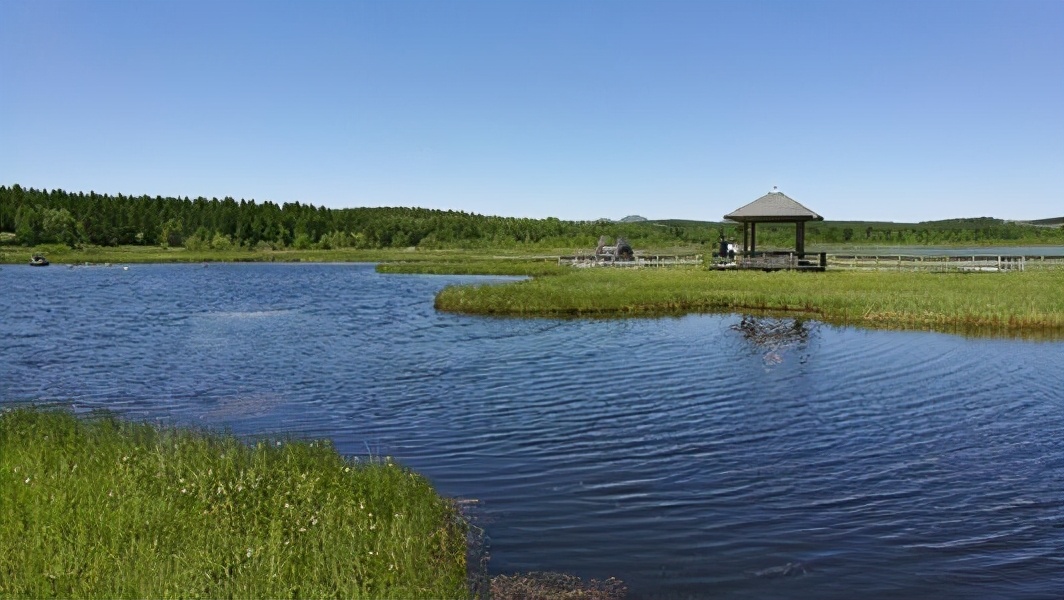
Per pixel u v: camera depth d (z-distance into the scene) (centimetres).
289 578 669
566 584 766
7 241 13662
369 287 5412
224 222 16250
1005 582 781
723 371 1955
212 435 1230
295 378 1925
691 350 2298
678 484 1086
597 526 927
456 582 747
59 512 781
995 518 955
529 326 2936
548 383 1827
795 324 2923
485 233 15762
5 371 2045
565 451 1255
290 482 925
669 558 834
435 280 6103
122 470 928
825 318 3100
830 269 5266
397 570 709
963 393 1673
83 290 5175
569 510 980
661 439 1325
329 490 912
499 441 1320
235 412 1558
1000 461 1188
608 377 1891
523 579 775
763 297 3453
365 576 690
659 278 4597
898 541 884
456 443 1307
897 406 1557
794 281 4228
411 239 15900
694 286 3972
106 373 2014
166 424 1434
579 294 3559
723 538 889
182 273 7650
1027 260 5262
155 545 709
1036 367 1977
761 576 793
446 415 1512
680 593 753
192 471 948
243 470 970
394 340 2592
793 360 2109
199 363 2159
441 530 856
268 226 16112
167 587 629
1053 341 2442
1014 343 2403
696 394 1686
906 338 2523
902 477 1113
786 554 848
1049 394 1655
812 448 1264
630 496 1036
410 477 1032
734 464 1178
